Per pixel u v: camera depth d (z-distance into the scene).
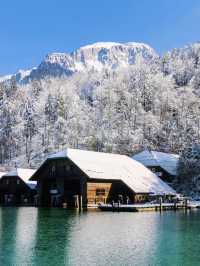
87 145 140.25
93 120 160.25
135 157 98.38
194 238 31.20
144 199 68.06
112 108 161.12
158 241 29.72
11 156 163.00
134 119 154.62
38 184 69.88
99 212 55.31
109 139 137.12
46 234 32.44
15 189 78.44
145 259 23.78
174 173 93.75
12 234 32.25
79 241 29.16
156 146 139.00
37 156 154.12
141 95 173.50
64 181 67.44
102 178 63.75
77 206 61.12
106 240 29.80
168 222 42.19
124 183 66.06
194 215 51.94
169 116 160.88
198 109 157.12
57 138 155.12
